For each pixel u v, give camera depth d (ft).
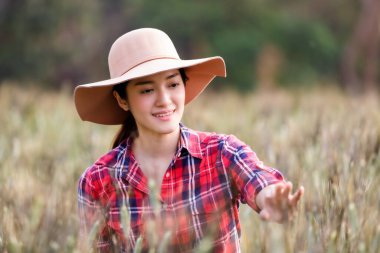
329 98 54.75
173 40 124.06
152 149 11.50
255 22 124.98
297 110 44.73
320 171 14.69
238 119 34.19
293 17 128.88
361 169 13.57
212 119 33.04
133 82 11.28
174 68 10.99
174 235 10.91
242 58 121.49
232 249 11.32
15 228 12.16
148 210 11.25
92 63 126.72
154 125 11.21
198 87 13.01
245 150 11.14
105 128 33.22
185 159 11.32
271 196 9.64
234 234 11.37
